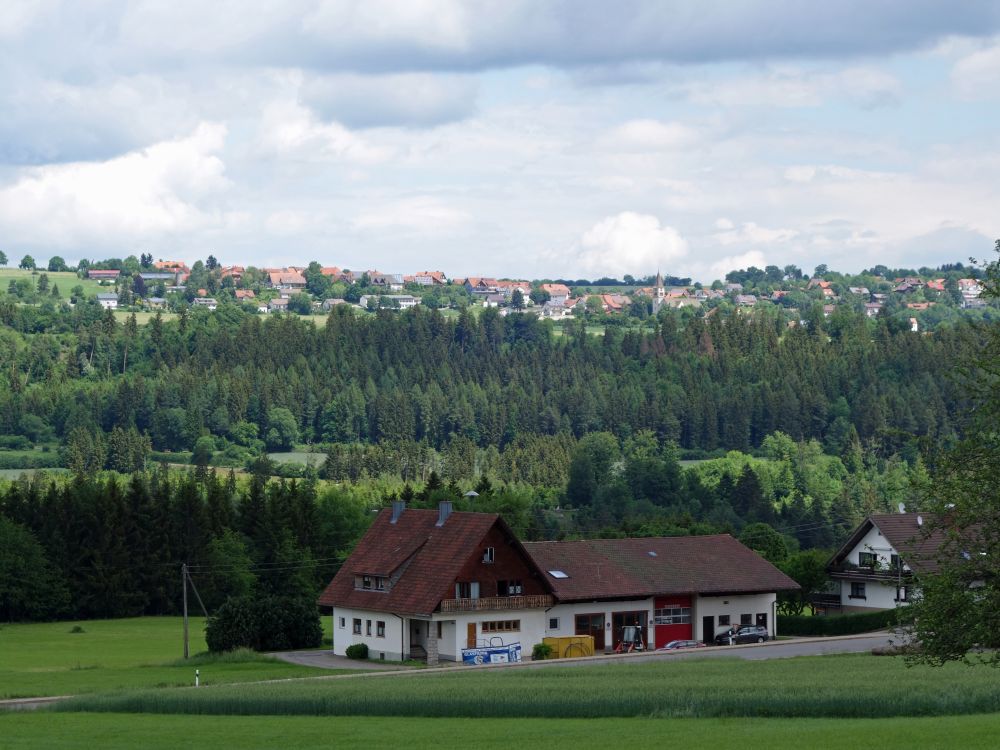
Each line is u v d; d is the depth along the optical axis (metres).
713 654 116.62
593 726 63.47
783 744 53.62
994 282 59.12
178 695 79.75
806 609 181.50
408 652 125.69
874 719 62.50
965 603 56.38
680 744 55.25
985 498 56.78
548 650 125.81
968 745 51.41
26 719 74.44
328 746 59.31
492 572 127.44
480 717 70.00
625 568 137.88
